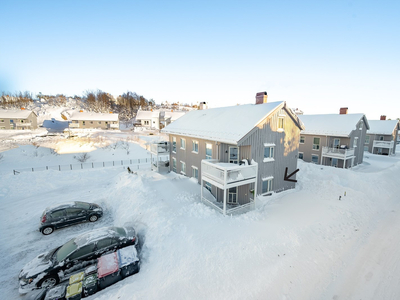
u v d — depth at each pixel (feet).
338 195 52.85
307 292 25.04
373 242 35.63
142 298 23.44
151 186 56.85
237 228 35.81
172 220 37.81
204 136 53.11
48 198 55.88
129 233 34.76
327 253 31.96
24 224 43.14
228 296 23.62
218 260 28.32
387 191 59.72
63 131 158.61
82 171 77.92
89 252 30.35
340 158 82.94
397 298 24.45
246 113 54.75
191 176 64.59
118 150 112.68
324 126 93.35
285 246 31.83
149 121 229.45
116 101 368.48
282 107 52.90
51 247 36.11
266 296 23.91
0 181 61.82
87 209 44.27
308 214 42.14
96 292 25.57
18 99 317.42
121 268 27.48
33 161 91.45
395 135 129.59
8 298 26.25
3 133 145.48
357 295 24.94
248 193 49.78
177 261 28.78
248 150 48.70
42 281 27.20
